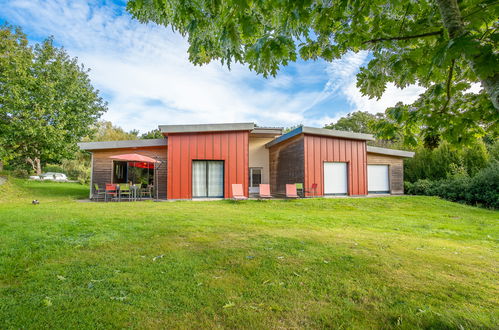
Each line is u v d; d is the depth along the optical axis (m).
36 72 17.17
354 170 14.09
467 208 11.23
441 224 7.26
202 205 10.04
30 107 15.95
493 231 6.35
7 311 2.24
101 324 2.08
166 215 7.06
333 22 2.56
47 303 2.36
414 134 3.07
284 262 3.47
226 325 2.10
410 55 2.45
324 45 2.83
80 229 5.08
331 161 13.66
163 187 13.45
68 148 17.36
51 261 3.43
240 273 3.11
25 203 10.35
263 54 1.87
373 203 11.56
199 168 12.91
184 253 3.79
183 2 1.76
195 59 2.28
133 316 2.20
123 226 5.48
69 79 18.66
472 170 15.23
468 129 2.80
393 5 2.29
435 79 2.65
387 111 2.96
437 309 2.36
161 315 2.23
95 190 12.92
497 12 1.66
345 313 2.29
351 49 2.82
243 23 1.82
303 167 13.10
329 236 4.97
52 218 6.16
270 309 2.34
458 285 2.87
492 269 3.39
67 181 26.16
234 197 11.94
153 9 1.88
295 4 1.76
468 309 2.37
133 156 11.64
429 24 2.30
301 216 7.78
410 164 18.48
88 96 19.64
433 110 2.77
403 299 2.54
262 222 6.37
